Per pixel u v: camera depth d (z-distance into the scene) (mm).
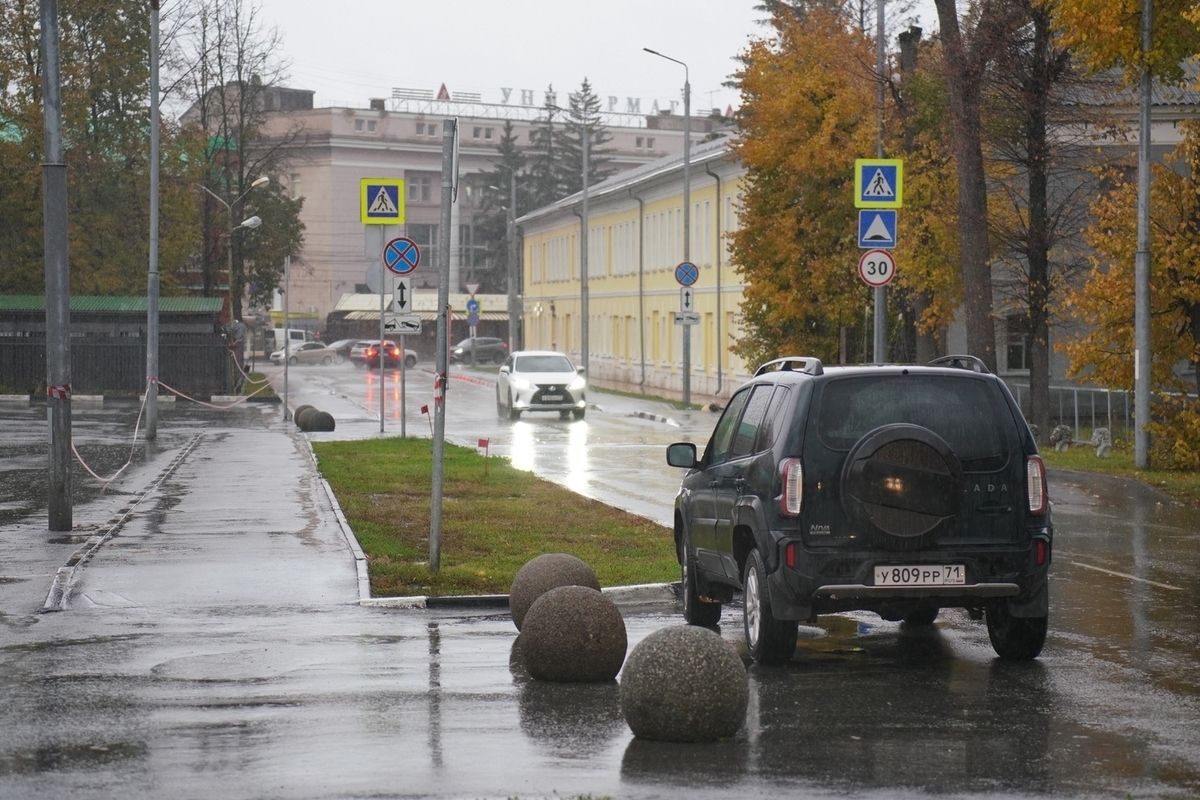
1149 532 22688
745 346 56000
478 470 32656
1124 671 12406
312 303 160500
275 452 37312
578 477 33188
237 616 15422
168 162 71312
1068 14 29859
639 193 90750
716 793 8453
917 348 48656
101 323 68312
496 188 167500
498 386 58406
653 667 9867
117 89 70375
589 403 67125
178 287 76562
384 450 38188
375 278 40969
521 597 14750
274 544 20328
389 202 32469
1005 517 12375
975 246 35906
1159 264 32719
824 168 50000
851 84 48594
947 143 42531
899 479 12211
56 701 11258
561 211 111562
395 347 112250
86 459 35500
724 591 15062
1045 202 40562
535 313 115938
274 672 12508
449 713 10836
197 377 68125
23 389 66375
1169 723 10375
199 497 26422
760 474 12805
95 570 18078
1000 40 38375
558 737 10008
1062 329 53531
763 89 51312
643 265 90812
